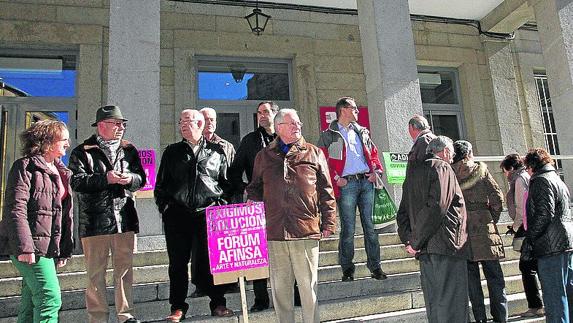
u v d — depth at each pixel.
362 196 4.86
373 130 6.52
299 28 8.73
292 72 8.79
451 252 3.47
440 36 9.45
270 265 3.62
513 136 9.30
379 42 6.45
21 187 3.16
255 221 3.39
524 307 4.84
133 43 5.48
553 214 4.04
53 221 3.36
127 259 3.80
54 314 3.24
